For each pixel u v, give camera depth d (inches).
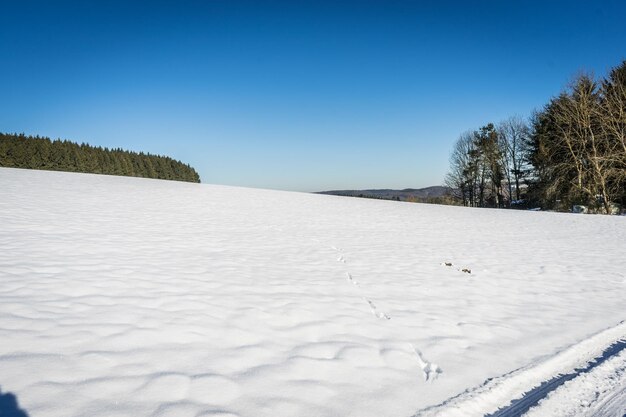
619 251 431.2
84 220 437.4
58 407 88.9
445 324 173.3
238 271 252.4
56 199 609.0
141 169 3218.5
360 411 99.0
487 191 1914.4
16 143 2359.7
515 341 157.1
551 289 257.4
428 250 404.5
